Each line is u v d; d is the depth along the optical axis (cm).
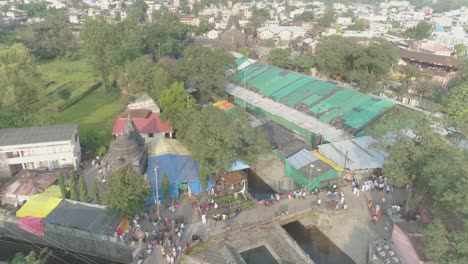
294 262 4856
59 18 18638
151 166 6562
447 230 4216
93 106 11250
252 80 11394
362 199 6044
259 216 5641
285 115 8925
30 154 6712
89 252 5247
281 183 6844
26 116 8081
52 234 5341
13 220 5500
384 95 11638
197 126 6012
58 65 16700
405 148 5125
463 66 12019
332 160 6744
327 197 6088
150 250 4912
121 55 11875
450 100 9581
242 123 6844
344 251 5259
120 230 5138
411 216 5412
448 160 4466
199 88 10600
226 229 5322
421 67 14288
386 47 12300
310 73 14000
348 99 8675
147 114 8744
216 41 18912
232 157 5944
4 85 7712
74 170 6856
